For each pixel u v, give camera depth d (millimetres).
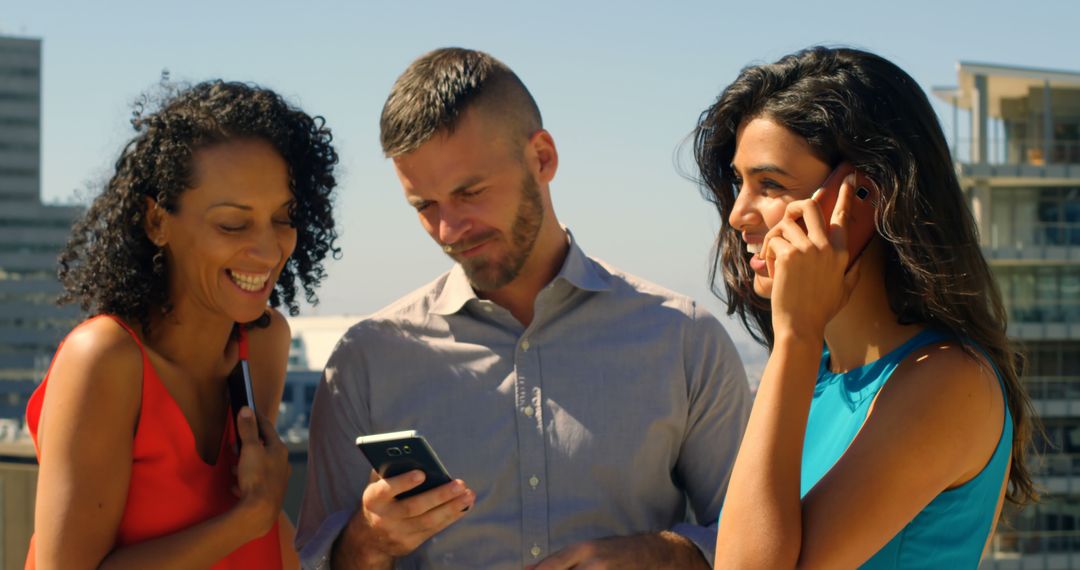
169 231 2115
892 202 1714
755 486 1667
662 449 2525
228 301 2127
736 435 2564
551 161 2443
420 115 2309
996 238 24734
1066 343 24344
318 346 43344
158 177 2068
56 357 2061
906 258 1709
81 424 1985
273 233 2143
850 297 1859
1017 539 22953
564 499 2475
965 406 1664
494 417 2498
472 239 2350
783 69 1854
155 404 2088
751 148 1841
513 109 2361
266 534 2305
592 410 2500
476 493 2480
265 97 2158
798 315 1729
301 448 8844
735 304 2109
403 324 2557
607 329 2549
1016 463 1887
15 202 91500
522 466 2473
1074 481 22984
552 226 2547
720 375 2557
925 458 1645
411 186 2352
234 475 2248
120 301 2084
